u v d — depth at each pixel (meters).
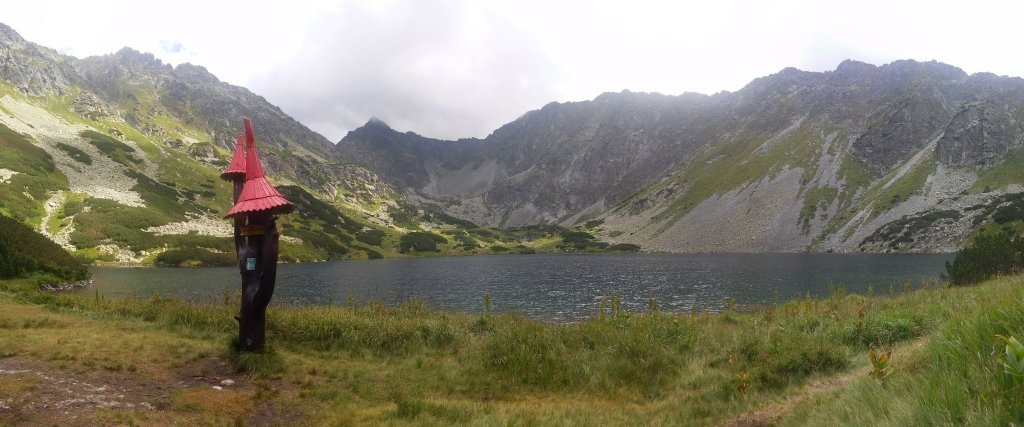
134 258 101.50
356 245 181.75
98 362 11.32
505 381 13.41
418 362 15.09
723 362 13.71
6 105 192.00
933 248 129.75
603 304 24.03
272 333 16.94
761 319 22.92
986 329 5.76
